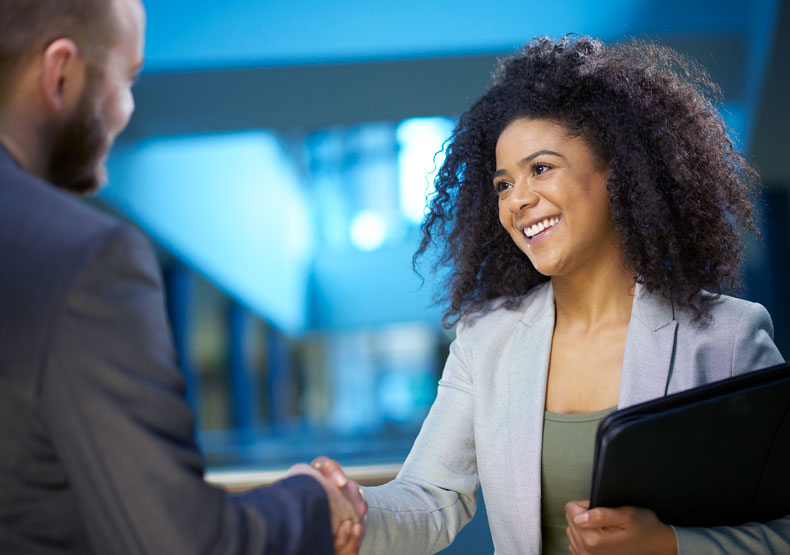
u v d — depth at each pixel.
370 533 1.23
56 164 0.81
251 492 0.83
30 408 0.67
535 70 1.37
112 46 0.81
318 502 0.85
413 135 19.23
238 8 4.55
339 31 4.53
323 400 22.06
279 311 16.14
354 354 22.33
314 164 19.16
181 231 9.42
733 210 1.35
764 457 1.06
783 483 1.10
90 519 0.69
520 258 1.48
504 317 1.44
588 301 1.34
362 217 19.98
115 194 7.00
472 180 1.51
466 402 1.42
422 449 1.41
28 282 0.68
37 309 0.67
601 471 0.96
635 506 1.01
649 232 1.26
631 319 1.28
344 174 19.66
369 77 4.81
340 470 1.02
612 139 1.28
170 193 9.01
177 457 0.71
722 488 1.06
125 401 0.69
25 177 0.74
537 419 1.28
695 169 1.31
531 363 1.33
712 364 1.23
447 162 1.57
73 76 0.78
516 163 1.30
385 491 1.31
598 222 1.29
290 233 17.45
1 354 0.67
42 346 0.67
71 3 0.77
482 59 4.61
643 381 1.22
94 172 0.84
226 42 4.54
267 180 15.12
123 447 0.68
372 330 19.55
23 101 0.76
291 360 21.98
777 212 6.86
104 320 0.69
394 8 4.54
